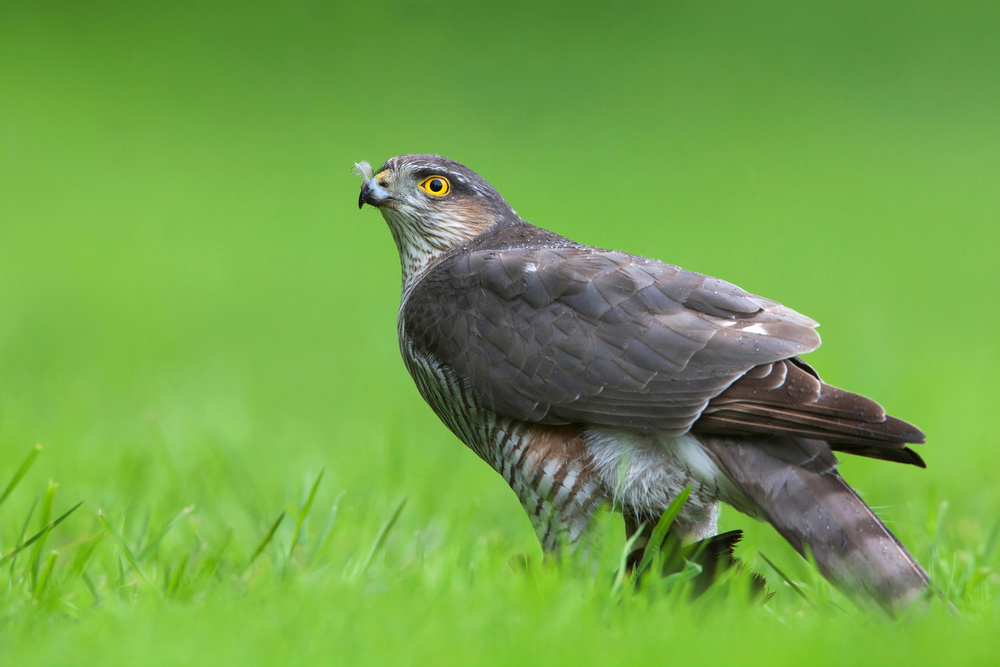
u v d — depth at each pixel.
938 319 18.48
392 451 9.59
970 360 15.45
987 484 10.16
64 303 19.84
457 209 8.10
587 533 6.65
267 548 7.48
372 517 8.16
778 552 8.19
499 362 6.65
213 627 5.34
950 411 12.40
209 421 12.23
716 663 4.98
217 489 9.32
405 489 9.38
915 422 11.85
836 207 27.89
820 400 5.75
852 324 17.53
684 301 6.37
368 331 18.19
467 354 6.78
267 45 39.66
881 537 5.59
